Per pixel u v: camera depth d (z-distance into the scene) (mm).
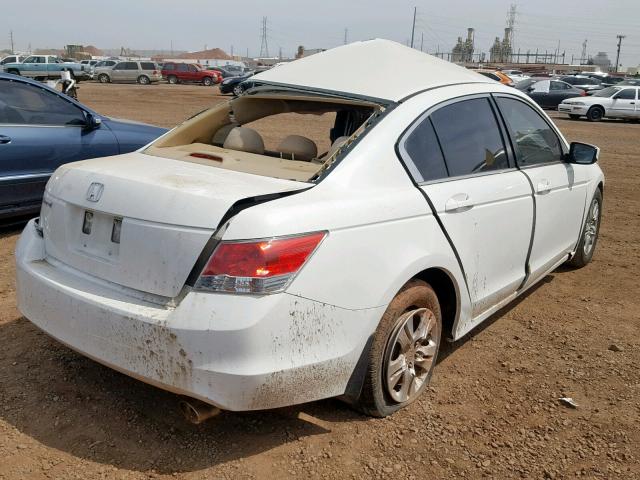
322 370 2812
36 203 6219
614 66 119062
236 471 2850
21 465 2826
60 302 2971
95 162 3418
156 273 2738
